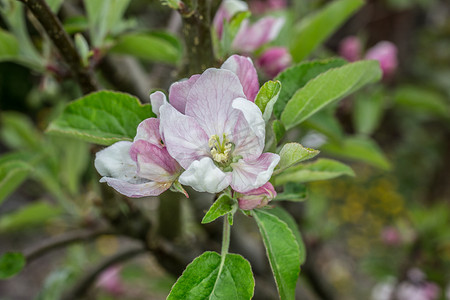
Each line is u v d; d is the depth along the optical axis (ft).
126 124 1.02
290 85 1.04
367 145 1.40
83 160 1.43
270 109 0.93
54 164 1.45
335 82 0.99
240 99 0.92
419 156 5.30
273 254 0.94
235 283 0.93
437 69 4.70
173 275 1.34
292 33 1.32
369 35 4.11
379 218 5.24
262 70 1.20
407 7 3.52
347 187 5.53
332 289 1.88
